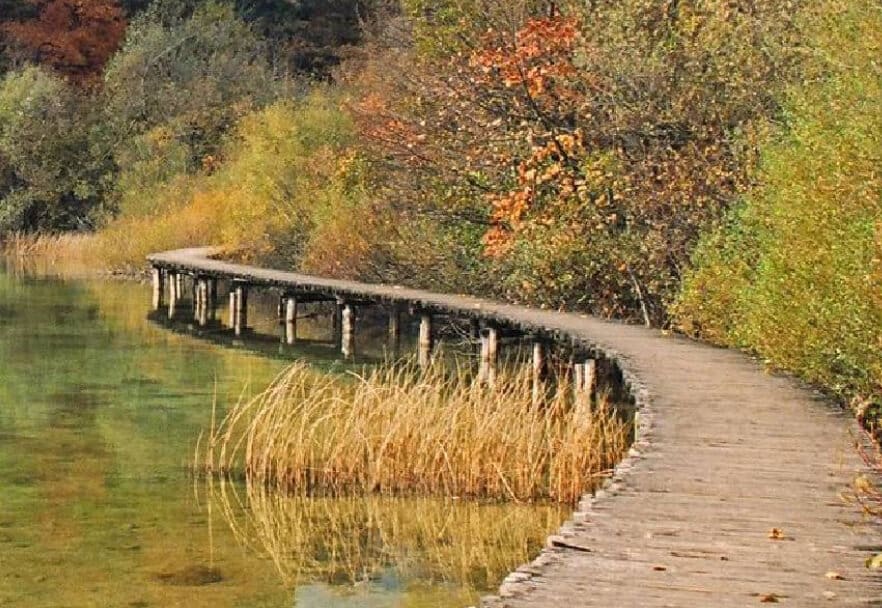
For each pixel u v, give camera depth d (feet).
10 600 48.19
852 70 67.36
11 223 240.32
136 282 185.68
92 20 281.95
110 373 103.91
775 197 74.74
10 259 220.64
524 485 61.87
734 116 96.32
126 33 270.05
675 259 96.07
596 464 62.13
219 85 236.02
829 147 64.28
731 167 94.38
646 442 51.13
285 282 128.57
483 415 64.39
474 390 66.80
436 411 65.16
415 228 126.82
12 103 244.63
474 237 119.34
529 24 107.04
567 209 101.30
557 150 104.68
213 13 263.90
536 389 72.84
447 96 115.96
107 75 252.21
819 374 64.69
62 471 68.80
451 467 62.64
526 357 105.09
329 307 147.95
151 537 56.49
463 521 58.34
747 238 82.33
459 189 116.57
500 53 109.29
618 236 100.99
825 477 45.21
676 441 51.37
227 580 50.60
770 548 36.50
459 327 119.65
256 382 99.19
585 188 100.07
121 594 48.98
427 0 126.62
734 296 80.43
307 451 66.54
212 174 213.05
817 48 77.87
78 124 242.37
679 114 97.50
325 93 187.93
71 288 174.91
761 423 55.21
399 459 63.31
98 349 118.62
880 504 41.42
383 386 66.95
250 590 49.37
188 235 190.39
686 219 95.66
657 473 45.75
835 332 60.59
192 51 254.06
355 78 179.42
